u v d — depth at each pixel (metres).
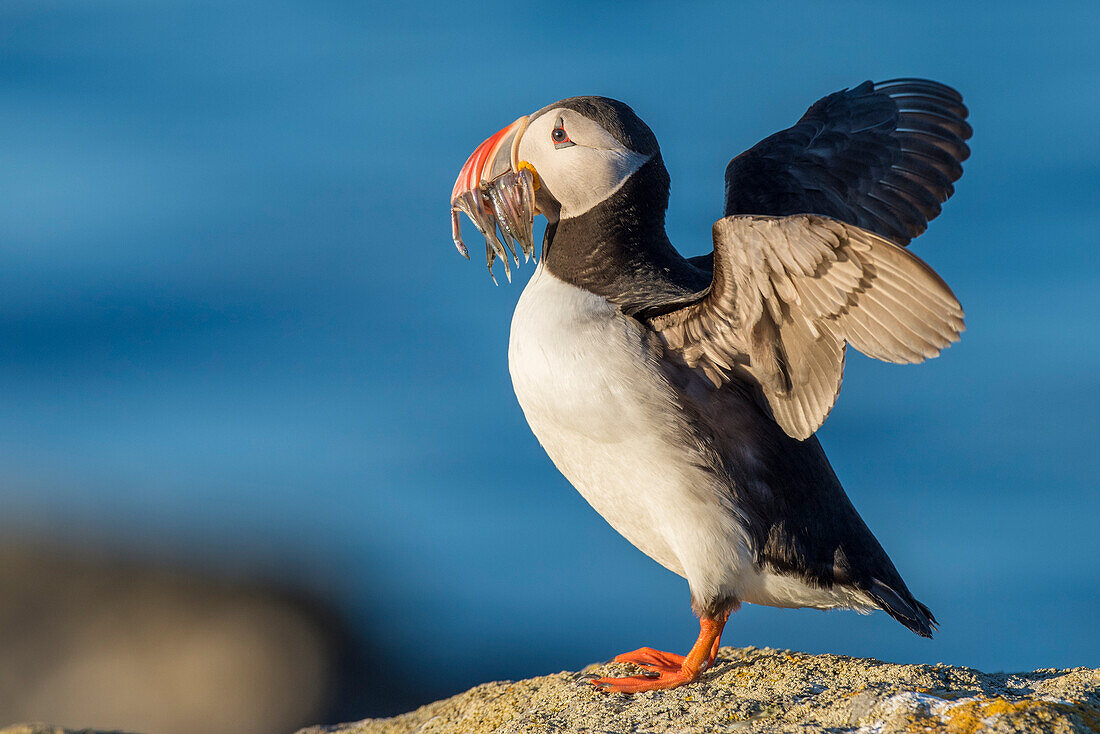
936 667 9.00
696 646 9.42
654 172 9.96
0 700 18.20
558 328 9.41
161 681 19.11
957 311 7.48
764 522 9.23
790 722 8.14
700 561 9.25
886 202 11.30
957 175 11.34
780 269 8.11
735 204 11.06
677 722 8.37
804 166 11.30
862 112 11.59
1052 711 7.62
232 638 20.25
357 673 20.77
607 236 9.74
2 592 20.48
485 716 9.80
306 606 21.58
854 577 9.45
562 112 9.91
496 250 10.51
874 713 7.93
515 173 10.10
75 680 18.86
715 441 9.18
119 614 20.33
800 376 8.73
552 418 9.47
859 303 7.95
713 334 9.00
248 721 18.83
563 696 9.49
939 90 11.47
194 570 21.83
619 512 9.70
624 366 9.14
